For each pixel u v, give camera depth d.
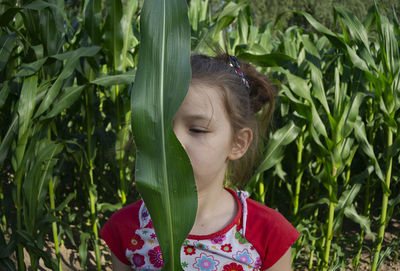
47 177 1.82
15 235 1.77
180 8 0.57
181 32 0.56
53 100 1.89
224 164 0.87
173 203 0.55
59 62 2.04
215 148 0.77
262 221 0.88
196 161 0.75
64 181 3.21
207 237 0.85
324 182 2.09
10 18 1.77
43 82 1.80
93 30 2.00
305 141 2.41
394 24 2.36
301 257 2.80
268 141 2.05
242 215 0.90
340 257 2.54
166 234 0.55
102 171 2.68
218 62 0.88
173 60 0.56
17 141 1.73
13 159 1.71
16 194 1.75
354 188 2.23
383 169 2.64
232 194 0.95
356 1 15.83
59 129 2.29
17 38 1.92
